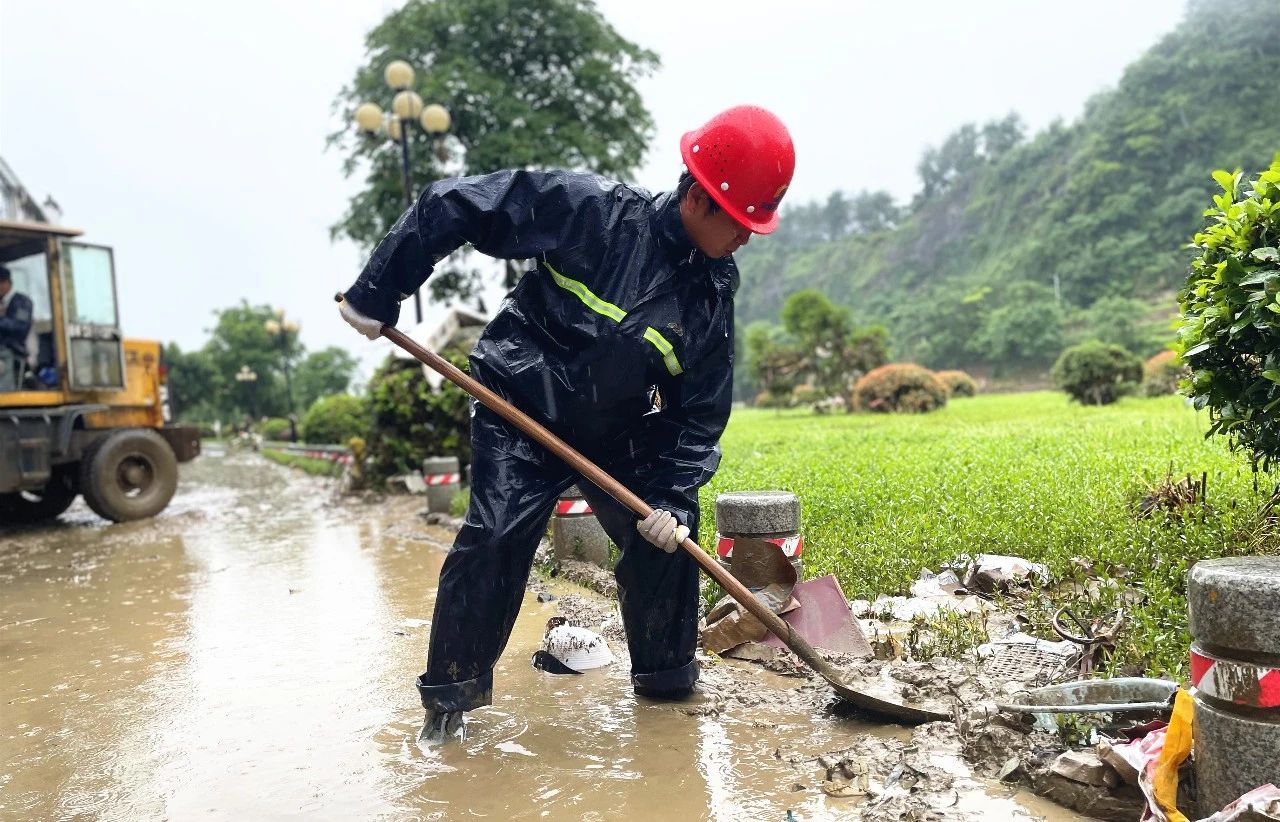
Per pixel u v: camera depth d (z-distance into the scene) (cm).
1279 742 214
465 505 963
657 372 326
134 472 1193
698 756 312
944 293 9919
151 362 1250
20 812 295
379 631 511
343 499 1337
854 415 2734
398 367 1378
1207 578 228
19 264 1120
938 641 389
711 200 311
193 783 311
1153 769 240
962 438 1206
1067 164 10894
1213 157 8825
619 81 2728
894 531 545
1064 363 2364
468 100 2525
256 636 517
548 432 332
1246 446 403
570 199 319
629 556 352
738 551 435
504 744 331
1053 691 290
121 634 544
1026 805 259
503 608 338
